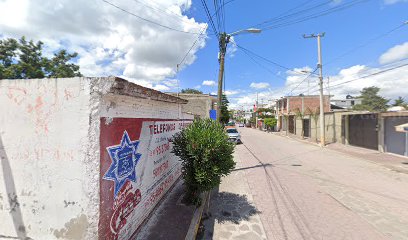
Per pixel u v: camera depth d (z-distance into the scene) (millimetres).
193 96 25859
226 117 43875
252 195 6652
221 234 4414
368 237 4324
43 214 3004
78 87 2855
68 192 2900
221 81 10516
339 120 20547
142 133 4238
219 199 6316
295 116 33594
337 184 7812
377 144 15773
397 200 6285
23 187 3070
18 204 3096
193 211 5020
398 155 13875
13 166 3098
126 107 3590
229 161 5164
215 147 4863
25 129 3047
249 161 12188
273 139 26297
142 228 4203
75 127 2865
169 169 6223
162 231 4117
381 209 5664
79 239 2871
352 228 4676
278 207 5754
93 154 2816
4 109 3121
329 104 38219
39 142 2996
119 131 3365
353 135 18656
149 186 4629
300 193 6844
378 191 7066
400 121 13859
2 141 3139
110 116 3100
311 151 16219
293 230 4574
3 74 14609
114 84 2783
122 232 3457
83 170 2838
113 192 3189
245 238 4266
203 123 5695
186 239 3865
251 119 70375
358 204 5980
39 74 16156
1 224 3174
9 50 15703
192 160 5102
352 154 14406
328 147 17969
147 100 4418
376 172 9688
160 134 5352
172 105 6379
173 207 5207
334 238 4281
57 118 2926
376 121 15820
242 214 5332
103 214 2938
